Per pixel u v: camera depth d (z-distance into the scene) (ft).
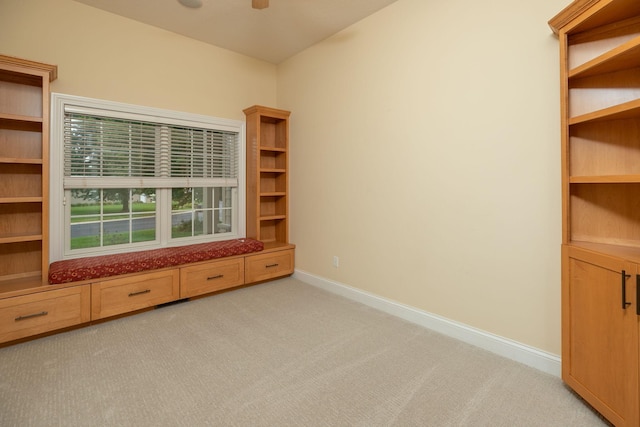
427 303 8.98
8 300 7.55
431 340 8.16
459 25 8.04
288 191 13.91
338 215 11.67
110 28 10.35
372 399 5.82
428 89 8.77
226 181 13.37
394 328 8.84
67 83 9.63
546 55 6.63
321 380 6.39
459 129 8.12
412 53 9.15
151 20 10.83
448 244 8.45
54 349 7.54
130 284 9.36
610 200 5.92
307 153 12.96
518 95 7.04
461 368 6.86
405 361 7.12
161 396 5.85
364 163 10.68
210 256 11.02
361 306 10.50
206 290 10.99
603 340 5.12
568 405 5.65
